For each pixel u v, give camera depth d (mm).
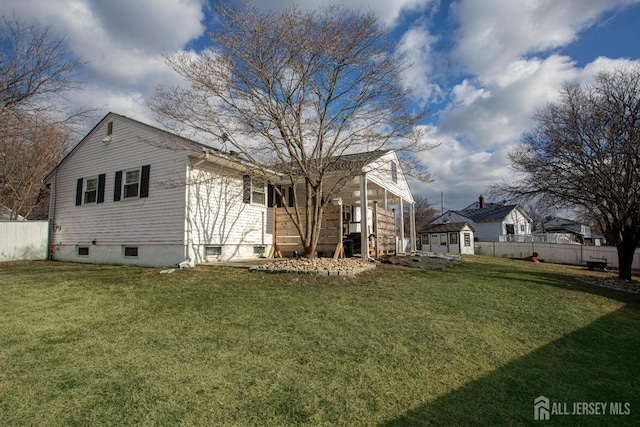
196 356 3656
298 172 10695
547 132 11547
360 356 3768
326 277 7758
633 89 9984
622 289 9672
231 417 2607
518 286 8320
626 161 9812
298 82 8852
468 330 4762
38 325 4598
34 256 14062
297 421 2586
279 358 3654
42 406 2686
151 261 10828
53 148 20031
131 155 11867
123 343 3988
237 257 11984
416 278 8477
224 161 10852
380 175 14109
